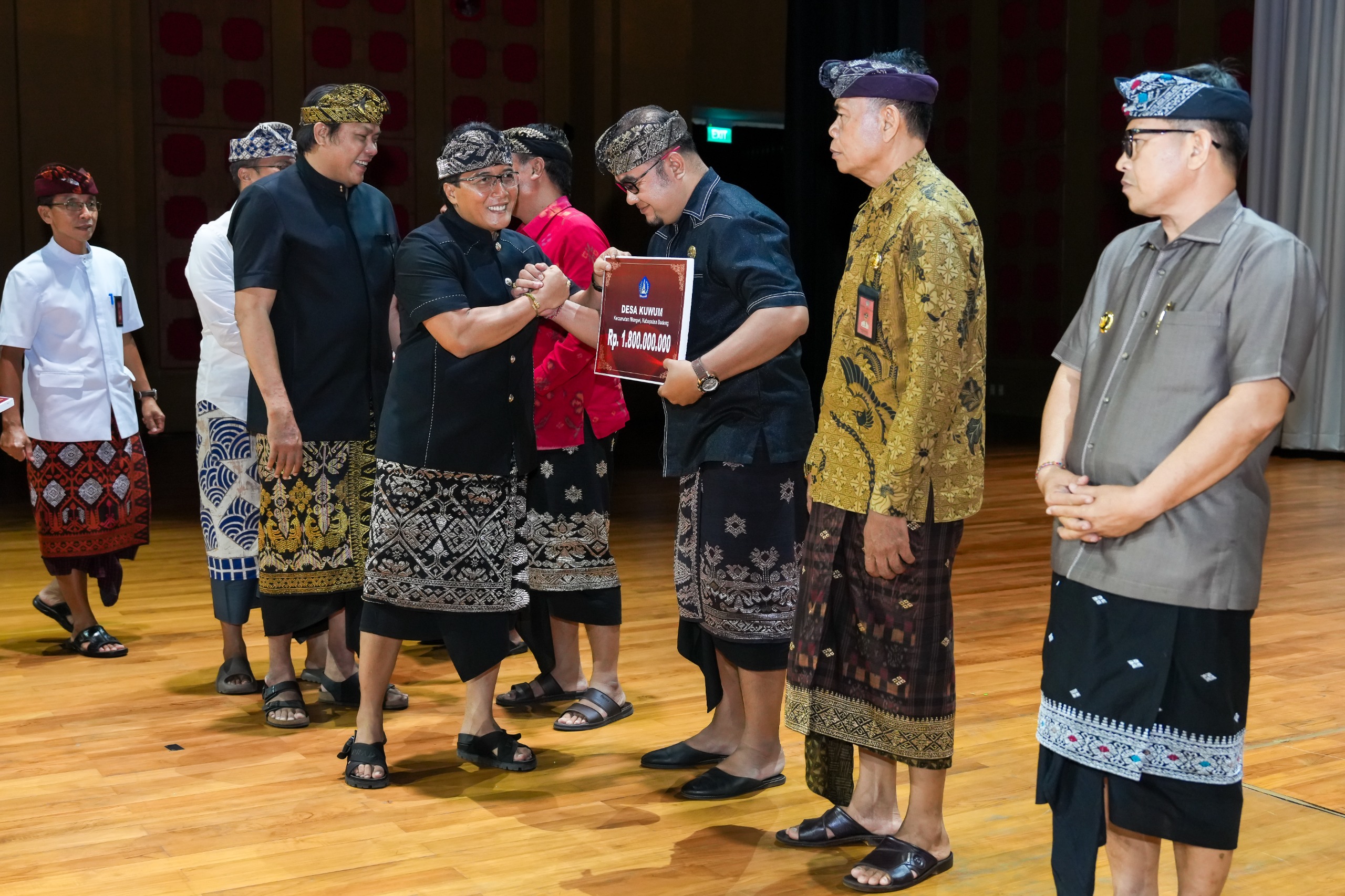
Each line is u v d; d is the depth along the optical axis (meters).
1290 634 4.20
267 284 3.07
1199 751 1.70
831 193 9.45
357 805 2.71
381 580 2.81
